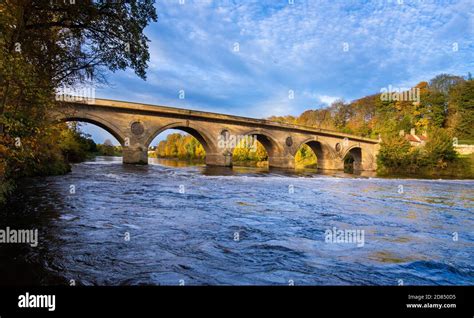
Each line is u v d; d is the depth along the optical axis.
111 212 8.91
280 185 21.03
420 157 52.53
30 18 8.40
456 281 4.59
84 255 5.13
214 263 5.02
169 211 9.49
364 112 95.56
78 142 43.50
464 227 8.56
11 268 4.45
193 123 44.47
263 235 6.95
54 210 8.81
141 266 4.75
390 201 14.13
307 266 5.01
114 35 9.16
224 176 28.70
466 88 75.06
